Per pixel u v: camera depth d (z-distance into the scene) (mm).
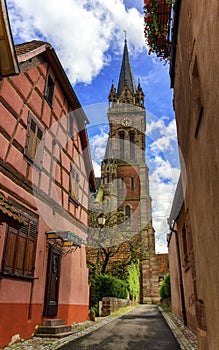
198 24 2656
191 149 3479
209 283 2770
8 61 4852
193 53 2949
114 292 13352
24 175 6180
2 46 4719
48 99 7688
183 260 7926
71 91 8867
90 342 5707
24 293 5934
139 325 8383
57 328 6422
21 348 5070
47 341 5742
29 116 6535
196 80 2994
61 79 8484
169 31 3900
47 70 7766
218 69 2066
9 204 4746
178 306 9969
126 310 14828
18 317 5629
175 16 3539
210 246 2656
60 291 7883
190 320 7031
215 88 2172
